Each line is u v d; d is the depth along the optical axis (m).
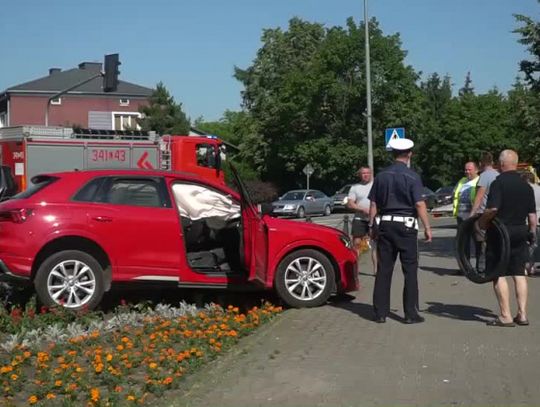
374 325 8.07
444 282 11.14
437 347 7.01
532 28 13.70
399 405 5.36
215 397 5.62
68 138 22.67
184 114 64.94
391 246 8.13
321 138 54.47
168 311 8.80
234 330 7.79
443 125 63.94
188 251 9.66
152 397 5.71
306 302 9.28
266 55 69.44
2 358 6.75
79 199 8.91
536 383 5.82
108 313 9.18
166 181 9.27
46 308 8.50
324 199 41.72
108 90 25.06
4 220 8.71
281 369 6.33
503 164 7.81
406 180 7.99
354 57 52.69
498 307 9.01
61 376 6.03
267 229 9.28
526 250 7.91
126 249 8.88
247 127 66.88
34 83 67.38
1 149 22.88
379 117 53.00
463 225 8.14
